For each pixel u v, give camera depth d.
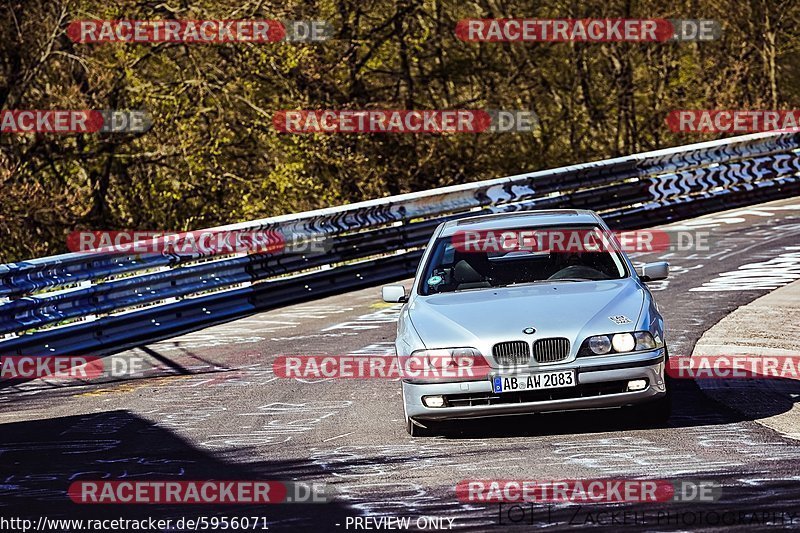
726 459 12.14
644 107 67.75
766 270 28.73
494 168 64.25
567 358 13.63
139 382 20.97
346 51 58.75
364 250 33.69
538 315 14.02
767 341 20.14
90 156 53.28
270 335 25.53
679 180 41.00
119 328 26.36
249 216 56.00
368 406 16.91
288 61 53.66
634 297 14.59
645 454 12.60
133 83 52.31
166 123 53.06
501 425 14.81
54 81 51.84
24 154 51.72
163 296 27.64
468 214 37.19
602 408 13.87
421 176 62.22
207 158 54.53
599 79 66.62
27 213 47.72
